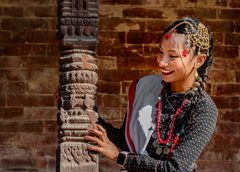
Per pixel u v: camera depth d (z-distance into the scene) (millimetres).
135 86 4699
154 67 12453
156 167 4324
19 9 12352
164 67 4410
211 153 12414
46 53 12344
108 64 12383
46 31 12383
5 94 12219
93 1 5043
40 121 12219
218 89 12547
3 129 12148
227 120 12516
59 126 5035
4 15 12320
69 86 4992
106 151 4699
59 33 5117
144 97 4594
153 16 12516
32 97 12266
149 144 4469
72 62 5016
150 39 12492
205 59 4473
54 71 12336
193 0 12625
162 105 4508
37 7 12383
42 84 12297
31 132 12188
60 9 5062
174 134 4398
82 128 4926
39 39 12344
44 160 12148
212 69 12570
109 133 4918
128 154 4469
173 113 4445
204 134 4309
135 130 4539
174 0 12586
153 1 12555
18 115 12203
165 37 4414
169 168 4289
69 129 4926
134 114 4582
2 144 12102
